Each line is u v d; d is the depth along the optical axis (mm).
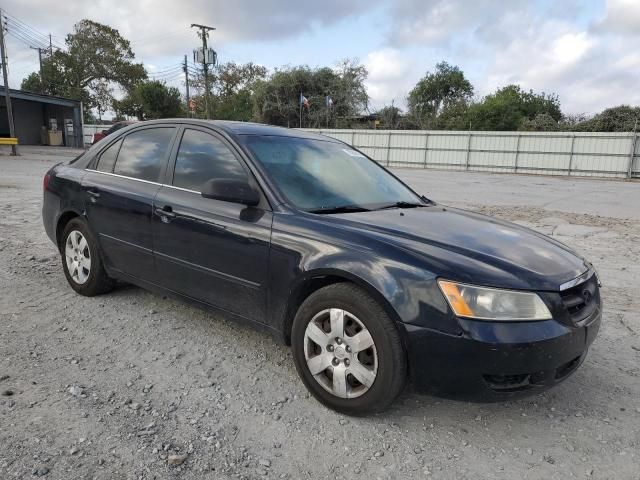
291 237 2984
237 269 3230
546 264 2801
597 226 9797
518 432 2787
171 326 3982
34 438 2502
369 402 2717
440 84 59938
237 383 3168
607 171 27969
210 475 2322
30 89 62219
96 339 3697
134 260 3955
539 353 2475
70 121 38375
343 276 2746
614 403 3117
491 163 31156
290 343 3174
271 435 2656
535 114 58438
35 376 3119
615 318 4527
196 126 3822
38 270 5301
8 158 22781
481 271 2561
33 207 9383
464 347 2463
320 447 2578
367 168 4176
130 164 4156
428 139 32969
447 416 2916
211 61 46250
